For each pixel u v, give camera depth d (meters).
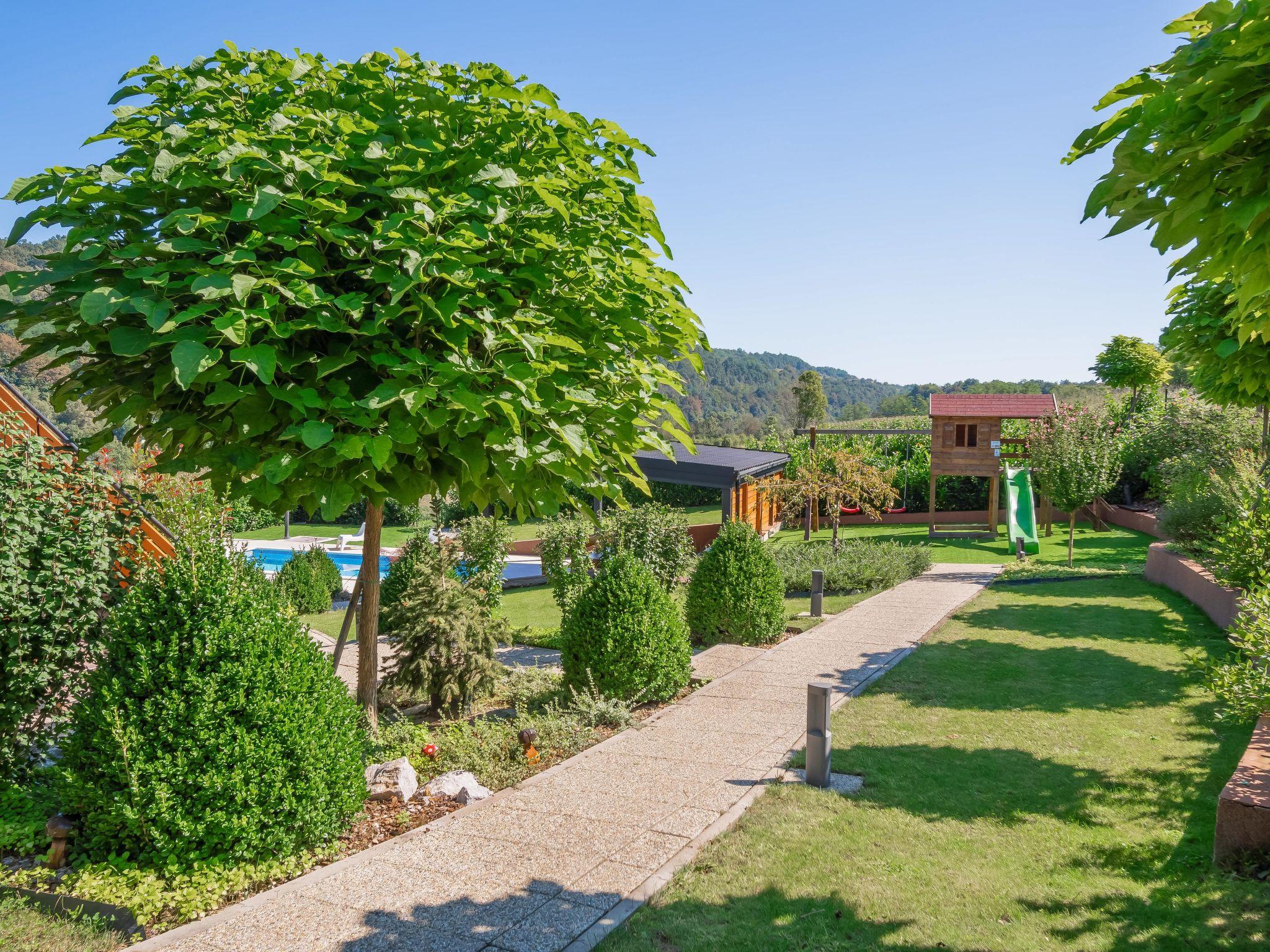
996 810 5.43
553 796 5.76
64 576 5.95
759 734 7.19
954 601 14.03
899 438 29.02
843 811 5.44
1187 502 14.48
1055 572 16.55
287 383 4.96
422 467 5.41
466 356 5.14
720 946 3.81
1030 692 8.34
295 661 5.12
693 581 11.65
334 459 4.74
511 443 5.05
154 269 4.55
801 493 21.31
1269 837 4.40
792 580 16.20
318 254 4.95
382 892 4.36
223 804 4.62
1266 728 5.70
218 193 5.15
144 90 5.55
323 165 4.91
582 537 15.02
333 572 18.78
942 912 4.10
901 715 7.65
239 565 5.78
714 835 5.07
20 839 4.93
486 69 6.05
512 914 4.12
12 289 4.59
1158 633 10.87
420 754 6.70
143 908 4.18
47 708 5.91
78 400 5.93
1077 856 4.73
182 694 4.71
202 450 5.69
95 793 4.61
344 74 5.90
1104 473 17.28
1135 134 2.98
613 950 3.79
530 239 5.48
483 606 8.55
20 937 3.90
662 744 6.94
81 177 4.89
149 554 6.51
